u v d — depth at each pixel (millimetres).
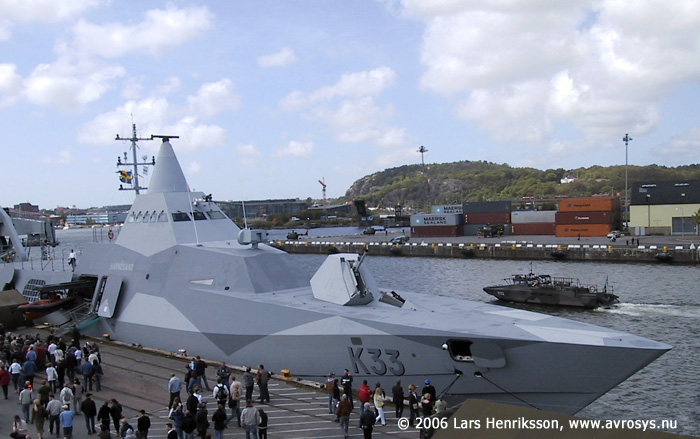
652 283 52344
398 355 17750
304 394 18484
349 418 16516
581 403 16359
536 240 85938
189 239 25344
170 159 28062
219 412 14672
